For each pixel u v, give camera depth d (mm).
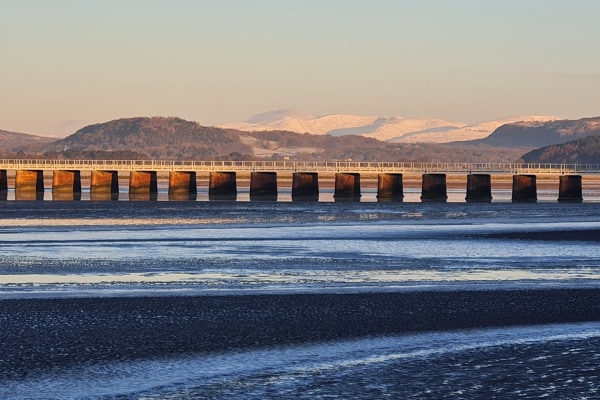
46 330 39594
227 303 46188
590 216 111312
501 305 46250
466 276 56250
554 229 89750
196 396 31469
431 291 50344
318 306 45562
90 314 42969
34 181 171625
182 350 36781
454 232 85875
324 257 65125
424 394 31734
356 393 31812
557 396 31562
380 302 46781
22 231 83688
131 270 57625
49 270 57344
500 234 83875
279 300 47156
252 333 39625
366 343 38219
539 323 42156
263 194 164750
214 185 165875
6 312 43219
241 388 32281
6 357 35344
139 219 100062
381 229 88812
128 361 35156
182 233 82938
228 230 86500
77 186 170750
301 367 34750
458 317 43219
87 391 31766
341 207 126812
